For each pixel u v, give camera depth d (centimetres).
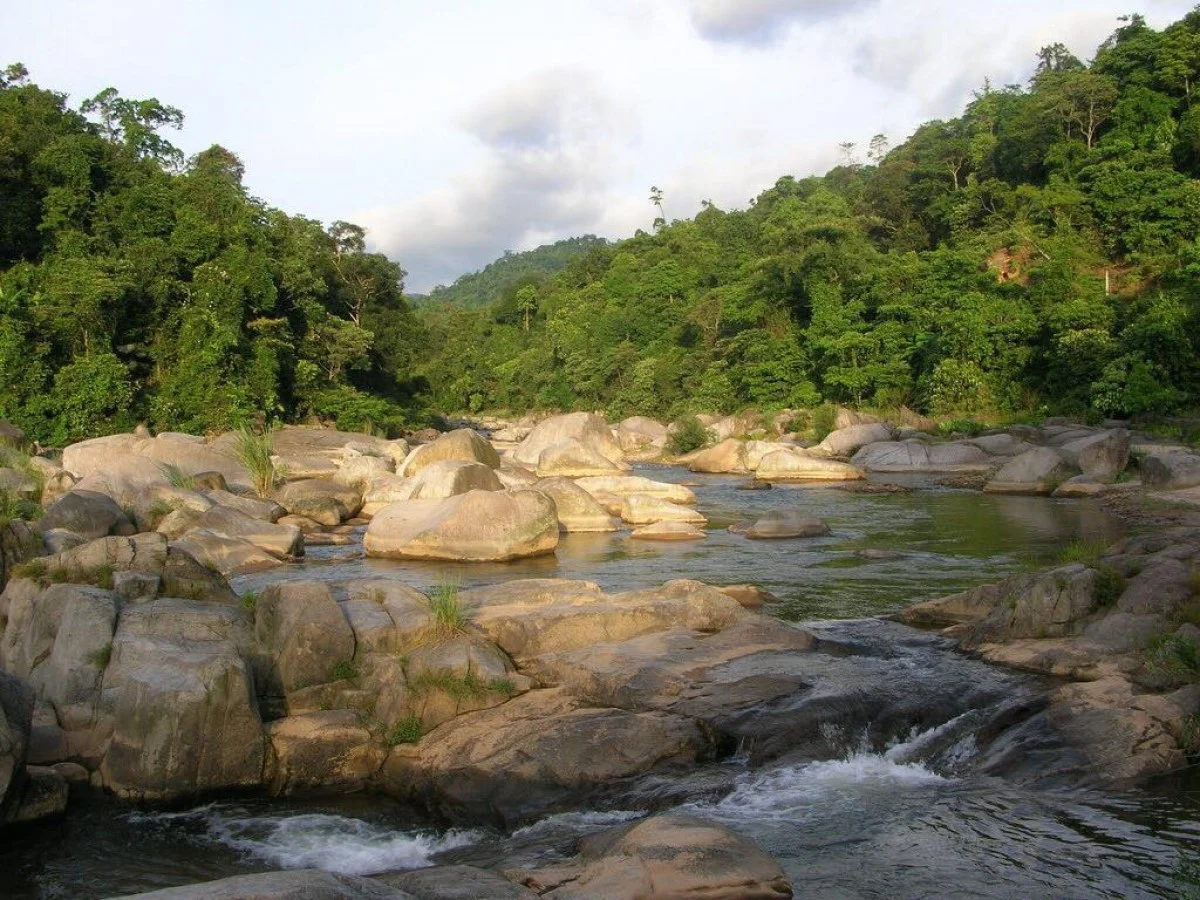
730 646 1335
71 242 5031
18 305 4528
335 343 6166
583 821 967
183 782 1025
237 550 2186
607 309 10594
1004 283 6050
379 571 2170
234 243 5419
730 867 755
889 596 1847
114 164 5606
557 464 4316
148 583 1273
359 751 1102
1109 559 1443
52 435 4472
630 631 1391
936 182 8856
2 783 923
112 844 941
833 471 4406
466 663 1197
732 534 2753
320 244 6988
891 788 1006
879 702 1166
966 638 1409
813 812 951
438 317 14362
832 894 784
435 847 945
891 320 6575
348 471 3238
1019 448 4525
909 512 3138
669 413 7906
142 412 4841
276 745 1086
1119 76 7488
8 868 889
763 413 6706
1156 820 901
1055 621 1342
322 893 596
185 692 1028
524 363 10925
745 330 7631
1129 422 4581
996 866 827
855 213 9838
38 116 5481
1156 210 6209
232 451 3562
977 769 1041
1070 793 965
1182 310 4762
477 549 2311
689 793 989
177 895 576
